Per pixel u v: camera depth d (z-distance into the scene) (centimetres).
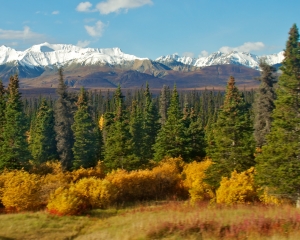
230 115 2780
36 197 2475
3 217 2050
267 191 2167
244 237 1202
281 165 2123
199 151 4719
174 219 1451
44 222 1927
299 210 1560
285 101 2183
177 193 3111
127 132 4041
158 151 4425
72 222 1991
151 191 2998
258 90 3375
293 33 2212
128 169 3791
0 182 2652
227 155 2766
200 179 2750
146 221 1578
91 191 2502
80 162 4344
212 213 1530
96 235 1581
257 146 3366
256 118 3447
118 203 2686
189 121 6059
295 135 2164
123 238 1377
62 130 4641
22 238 1641
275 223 1284
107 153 4025
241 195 2111
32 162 4312
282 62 2252
